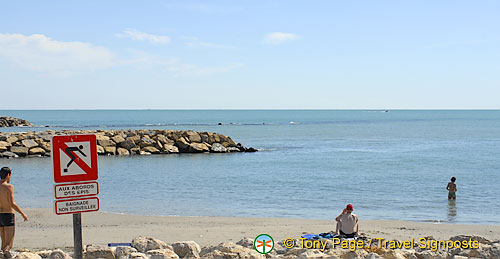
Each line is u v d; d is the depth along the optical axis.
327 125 137.00
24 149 45.56
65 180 5.05
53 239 13.20
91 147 5.18
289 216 18.48
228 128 113.94
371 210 19.86
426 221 17.41
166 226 15.61
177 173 32.97
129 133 51.38
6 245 9.29
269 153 50.34
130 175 31.77
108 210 19.41
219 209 19.84
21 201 21.45
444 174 32.53
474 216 18.53
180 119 194.00
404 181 29.03
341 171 34.16
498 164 39.22
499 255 8.01
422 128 119.56
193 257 8.60
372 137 81.38
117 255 8.41
